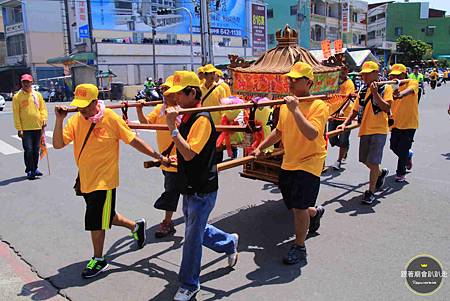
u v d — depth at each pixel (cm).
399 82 621
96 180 384
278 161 499
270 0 4581
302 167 396
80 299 362
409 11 6131
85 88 376
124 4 3316
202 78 581
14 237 499
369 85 562
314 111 394
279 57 546
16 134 1294
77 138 388
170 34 3594
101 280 394
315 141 391
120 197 642
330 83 549
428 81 4041
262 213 560
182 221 540
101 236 399
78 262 432
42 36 3838
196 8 3475
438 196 613
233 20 4066
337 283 378
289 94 487
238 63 577
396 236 476
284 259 416
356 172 762
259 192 654
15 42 4000
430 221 519
